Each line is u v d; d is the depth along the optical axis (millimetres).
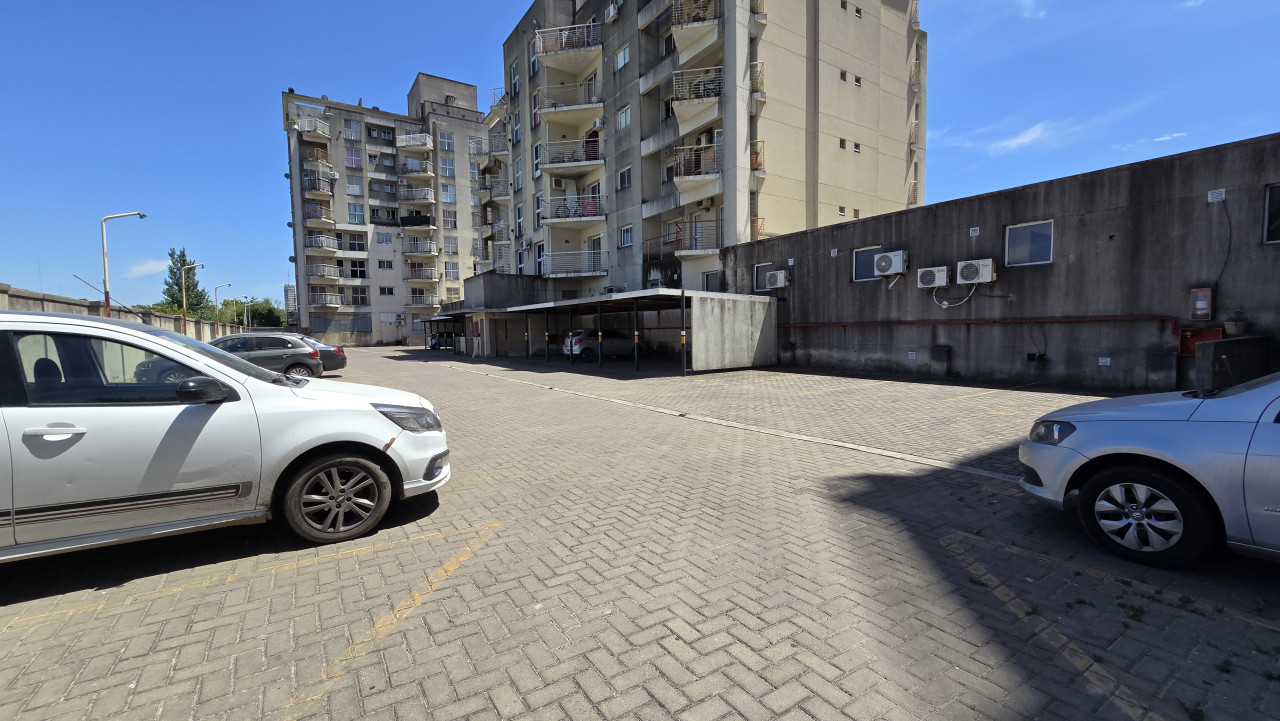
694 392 12469
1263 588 3084
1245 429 3051
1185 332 10195
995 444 6832
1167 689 2271
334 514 3943
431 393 13258
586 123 29484
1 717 2182
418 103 62531
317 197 54562
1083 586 3162
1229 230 9734
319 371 16359
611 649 2615
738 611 2949
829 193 23344
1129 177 10875
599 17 27953
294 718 2176
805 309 17531
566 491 5176
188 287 63000
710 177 21328
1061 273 11891
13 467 3049
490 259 43156
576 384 14656
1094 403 4008
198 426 3479
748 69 20906
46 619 2947
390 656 2590
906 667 2451
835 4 23703
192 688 2367
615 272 27391
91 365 3340
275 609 3041
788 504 4719
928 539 3906
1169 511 3295
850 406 10016
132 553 3783
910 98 27188
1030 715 2137
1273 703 2168
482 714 2188
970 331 13516
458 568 3531
